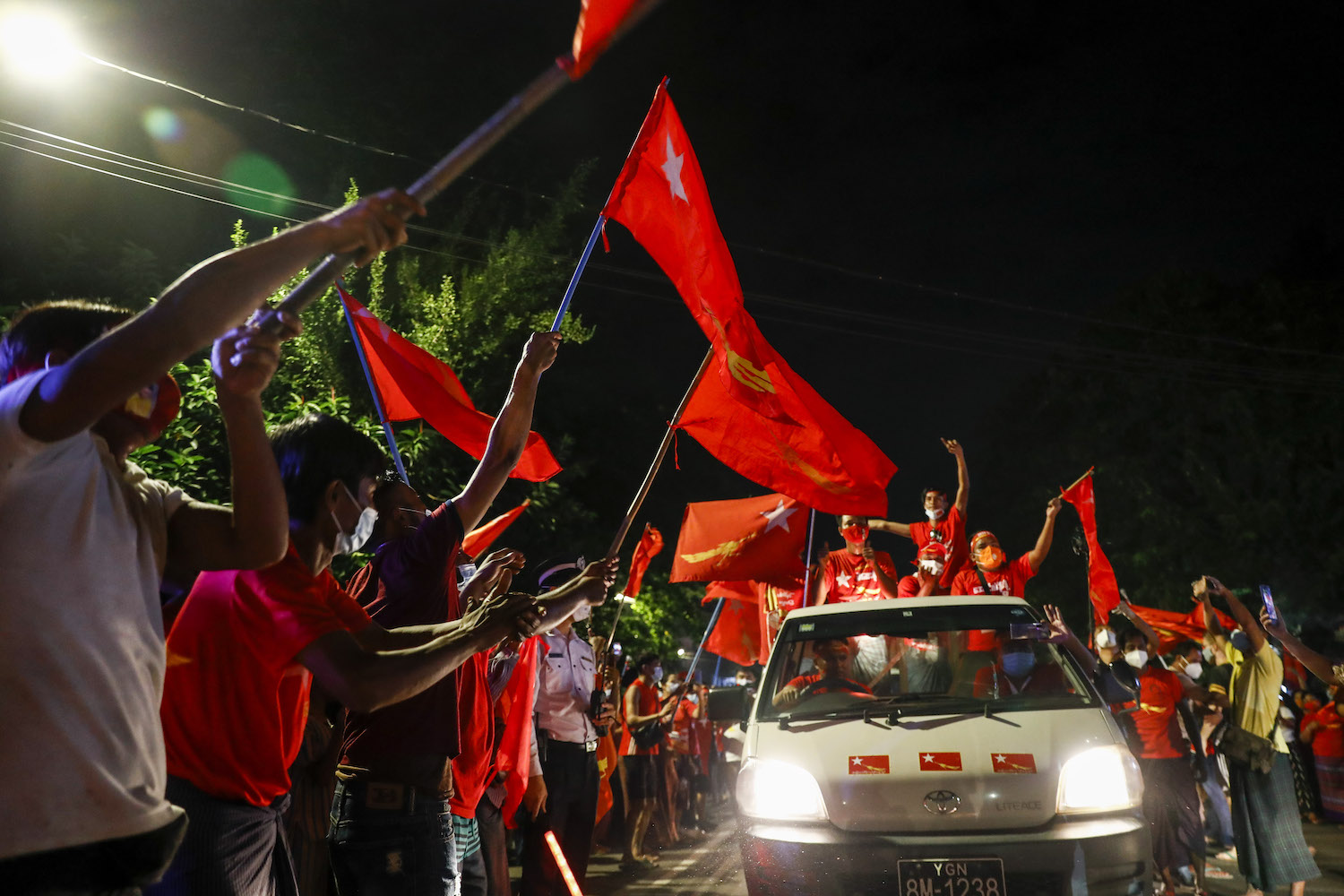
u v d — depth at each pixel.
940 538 9.27
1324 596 24.20
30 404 1.55
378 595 3.75
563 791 6.25
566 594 3.41
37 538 1.61
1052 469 28.31
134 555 1.77
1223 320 26.75
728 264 4.67
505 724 5.27
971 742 5.38
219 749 2.40
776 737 5.72
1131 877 5.00
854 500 5.74
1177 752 7.89
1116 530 26.81
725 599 11.62
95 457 1.72
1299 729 13.73
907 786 5.19
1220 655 9.77
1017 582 9.10
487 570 4.11
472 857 4.43
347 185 14.04
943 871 4.94
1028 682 6.12
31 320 1.91
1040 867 4.91
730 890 8.52
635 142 4.59
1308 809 12.96
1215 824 10.46
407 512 3.94
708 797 16.91
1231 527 24.91
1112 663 7.56
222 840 2.39
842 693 6.15
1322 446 25.17
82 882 1.62
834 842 5.09
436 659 2.47
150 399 1.89
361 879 3.55
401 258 11.71
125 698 1.69
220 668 2.41
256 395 1.79
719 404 5.88
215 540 1.93
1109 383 27.69
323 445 2.67
